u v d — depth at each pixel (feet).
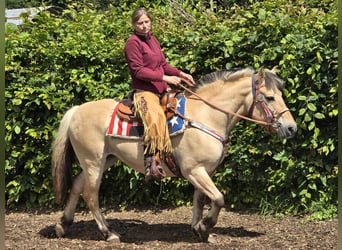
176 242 17.57
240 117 16.76
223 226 19.38
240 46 20.25
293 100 19.53
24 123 21.56
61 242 17.71
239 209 21.40
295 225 19.10
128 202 22.20
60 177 17.99
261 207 20.74
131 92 17.35
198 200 17.83
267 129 16.75
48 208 22.52
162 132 16.20
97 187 17.71
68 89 21.44
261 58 19.79
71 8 24.07
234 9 21.80
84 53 20.99
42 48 21.21
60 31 22.16
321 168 20.24
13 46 21.24
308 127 19.43
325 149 19.39
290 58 19.07
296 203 20.47
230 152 20.45
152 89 16.89
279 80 16.75
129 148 17.11
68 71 21.36
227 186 21.12
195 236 18.16
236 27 20.83
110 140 17.38
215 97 16.88
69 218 18.40
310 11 20.80
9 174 22.21
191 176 16.57
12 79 21.38
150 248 16.83
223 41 20.20
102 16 23.13
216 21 21.21
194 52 20.57
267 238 17.69
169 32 21.27
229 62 20.53
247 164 20.47
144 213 21.62
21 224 20.31
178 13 24.30
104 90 21.01
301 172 20.06
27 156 21.86
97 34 21.77
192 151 16.43
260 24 19.81
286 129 16.35
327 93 19.56
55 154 18.02
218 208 16.48
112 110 17.39
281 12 20.59
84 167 17.76
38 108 21.49
